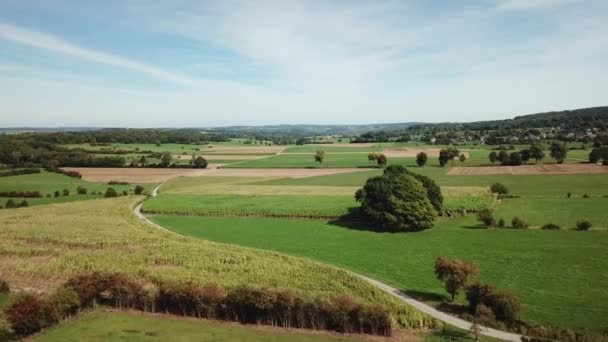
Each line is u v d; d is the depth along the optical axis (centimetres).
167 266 5238
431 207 7262
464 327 3506
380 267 5191
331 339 3309
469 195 9612
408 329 3509
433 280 4694
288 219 8519
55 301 3606
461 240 6388
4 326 3416
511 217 7775
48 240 6506
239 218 8700
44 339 3312
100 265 5231
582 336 3206
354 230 7369
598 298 3991
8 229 7225
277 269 4959
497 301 3578
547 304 3888
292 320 3606
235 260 5331
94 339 3294
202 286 4156
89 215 8562
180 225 8044
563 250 5578
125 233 6888
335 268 4947
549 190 10488
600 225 6906
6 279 4906
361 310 3428
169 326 3559
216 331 3456
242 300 3628
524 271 4819
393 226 7156
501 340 3234
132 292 3966
